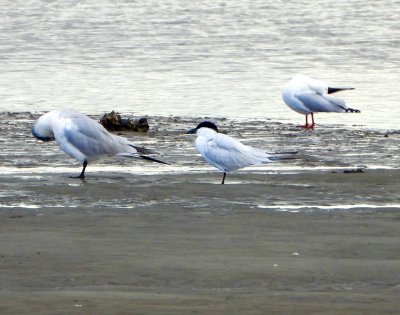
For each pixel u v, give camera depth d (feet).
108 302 26.61
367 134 77.71
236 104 100.94
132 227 39.70
